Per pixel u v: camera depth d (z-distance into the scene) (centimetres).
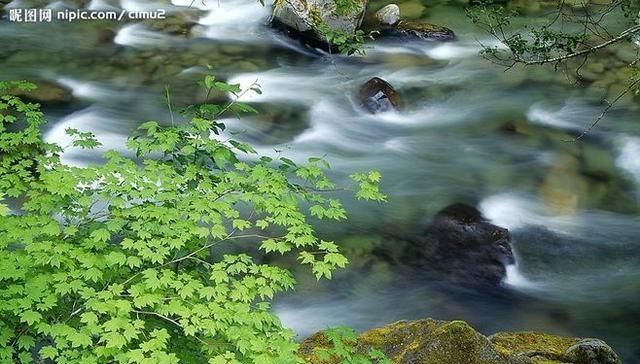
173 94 1212
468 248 892
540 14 1433
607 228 955
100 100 1188
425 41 1375
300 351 584
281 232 880
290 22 1349
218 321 438
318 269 468
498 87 1263
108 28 1386
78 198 492
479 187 1034
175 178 511
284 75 1282
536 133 1154
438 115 1209
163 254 460
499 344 627
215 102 1196
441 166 1084
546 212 985
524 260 895
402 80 1279
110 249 486
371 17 1410
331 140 1142
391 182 1045
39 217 480
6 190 535
